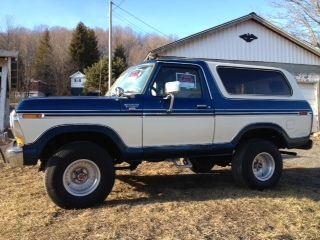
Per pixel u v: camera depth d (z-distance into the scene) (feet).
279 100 24.86
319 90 63.62
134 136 20.93
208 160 25.14
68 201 19.56
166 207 20.13
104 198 20.29
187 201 21.31
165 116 21.52
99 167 20.08
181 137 22.00
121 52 180.55
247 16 59.41
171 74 22.16
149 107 21.17
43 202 20.97
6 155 19.72
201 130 22.45
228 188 24.29
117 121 20.47
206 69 23.16
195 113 22.24
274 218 18.99
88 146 19.94
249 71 24.48
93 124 20.01
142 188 24.13
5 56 52.85
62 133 19.62
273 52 62.08
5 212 19.49
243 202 21.26
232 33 59.77
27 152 19.08
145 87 21.45
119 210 19.61
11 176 27.48
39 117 19.21
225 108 23.08
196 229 17.33
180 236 16.56
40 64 224.74
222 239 16.44
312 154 38.40
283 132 24.76
